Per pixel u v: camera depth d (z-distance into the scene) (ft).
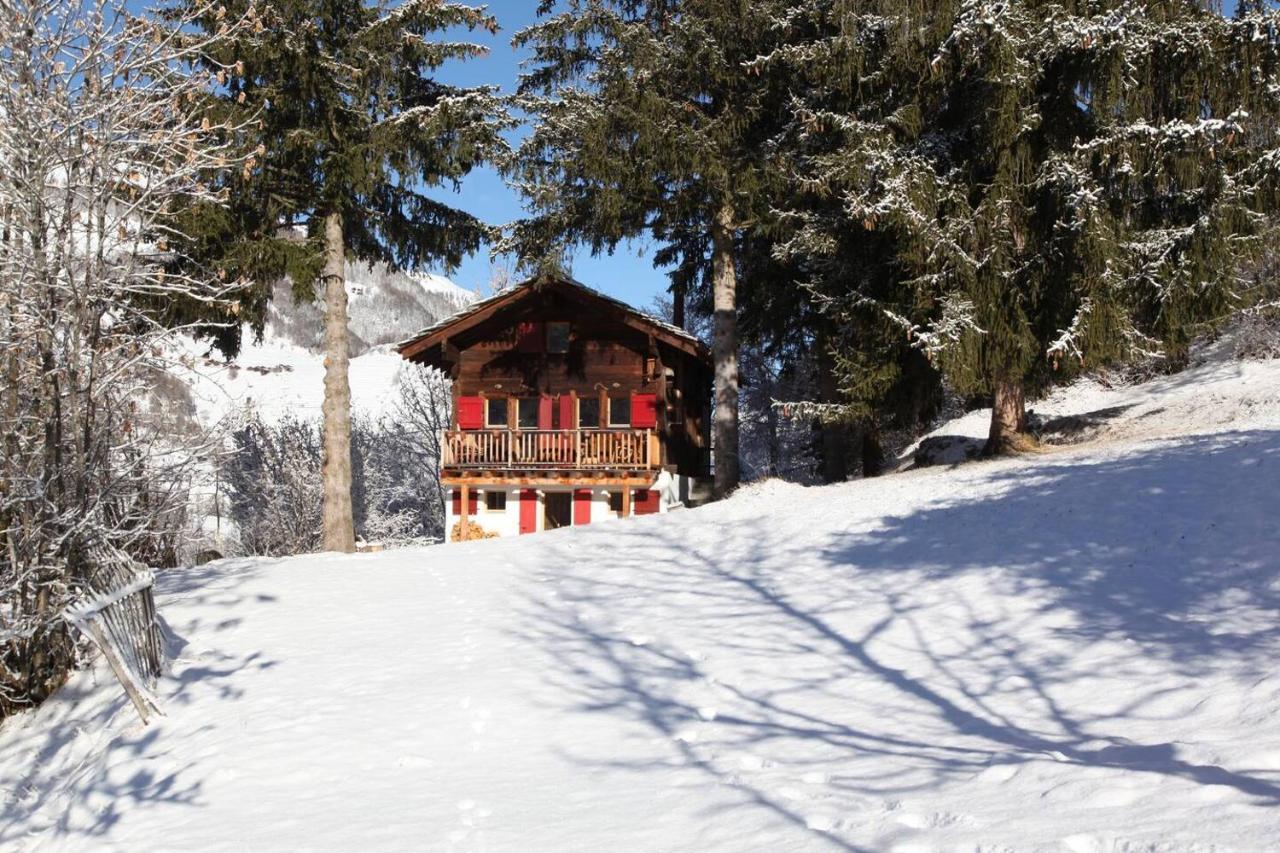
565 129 70.59
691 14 70.74
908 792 17.46
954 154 66.95
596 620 38.19
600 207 70.23
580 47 74.54
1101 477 45.21
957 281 61.57
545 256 74.13
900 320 62.39
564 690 29.35
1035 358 62.44
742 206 72.84
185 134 36.27
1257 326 83.66
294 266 67.87
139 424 38.37
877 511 49.65
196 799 24.11
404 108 74.54
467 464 90.48
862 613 33.12
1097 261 57.16
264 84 67.46
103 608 32.83
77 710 34.45
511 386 94.48
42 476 32.78
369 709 29.43
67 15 33.19
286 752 26.43
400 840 19.01
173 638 40.78
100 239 34.09
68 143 33.17
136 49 35.78
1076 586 30.99
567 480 89.15
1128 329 58.34
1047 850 13.29
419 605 44.73
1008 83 58.80
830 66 67.87
